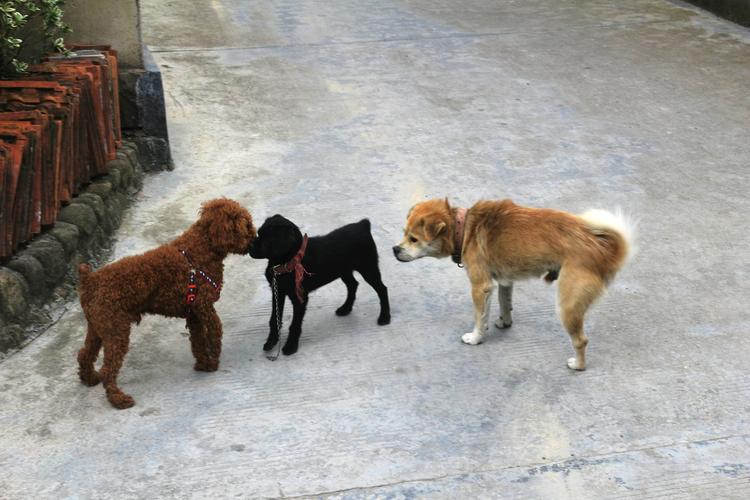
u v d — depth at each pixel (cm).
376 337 525
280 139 824
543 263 477
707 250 629
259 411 451
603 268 464
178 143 809
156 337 521
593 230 467
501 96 942
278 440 428
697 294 570
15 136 520
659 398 462
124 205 681
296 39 1134
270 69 1012
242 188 722
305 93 941
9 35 662
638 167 775
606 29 1186
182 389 469
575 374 485
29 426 432
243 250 471
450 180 742
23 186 517
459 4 1328
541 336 526
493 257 489
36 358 489
